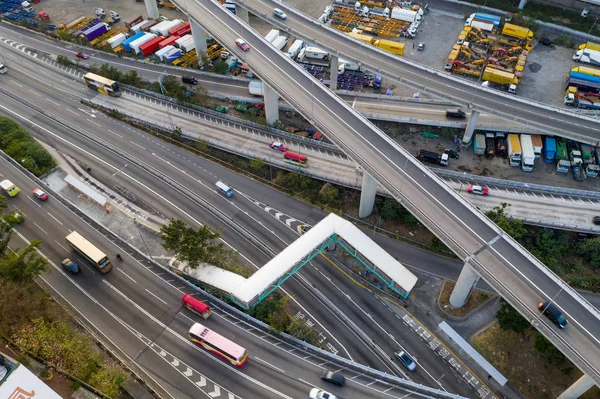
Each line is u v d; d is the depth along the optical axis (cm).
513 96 13012
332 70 14888
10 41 17475
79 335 9050
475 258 8688
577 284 10575
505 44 17275
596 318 7919
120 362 8800
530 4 19138
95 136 13938
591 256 10894
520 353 9400
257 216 11994
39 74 16088
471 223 9288
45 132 14012
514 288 8306
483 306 10169
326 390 8356
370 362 9294
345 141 10856
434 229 9125
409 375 9119
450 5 19425
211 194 12481
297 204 12312
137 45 16788
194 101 14900
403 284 9781
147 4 18188
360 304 10250
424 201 9638
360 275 10762
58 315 9250
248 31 14525
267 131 13888
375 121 14425
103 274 10262
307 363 8806
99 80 15038
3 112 14588
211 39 17612
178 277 10188
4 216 10781
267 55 13588
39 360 8406
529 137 13400
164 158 13375
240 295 9231
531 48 17212
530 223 11231
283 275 9619
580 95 15000
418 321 9975
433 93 13162
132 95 15262
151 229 11531
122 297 9862
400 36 17800
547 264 10812
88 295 9888
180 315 9556
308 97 12094
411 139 14050
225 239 11444
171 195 12450
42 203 11731
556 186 12731
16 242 10794
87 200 12156
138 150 13575
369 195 11288
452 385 8994
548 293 8244
